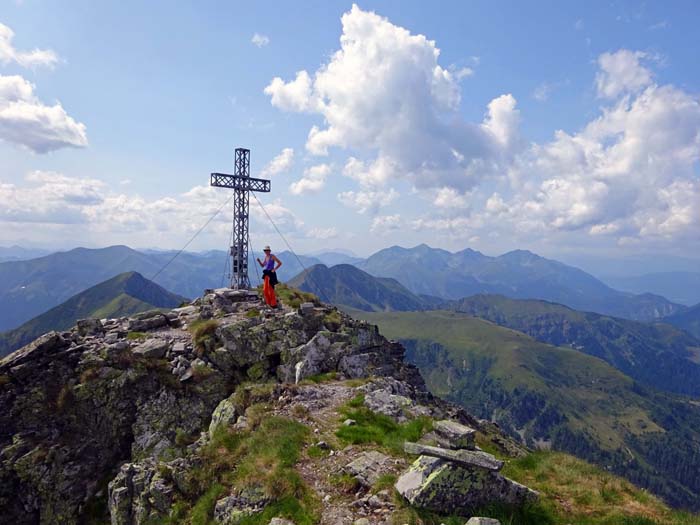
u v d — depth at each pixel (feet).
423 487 44.27
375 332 137.59
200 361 114.52
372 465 54.39
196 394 108.47
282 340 120.16
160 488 64.75
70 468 96.68
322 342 116.06
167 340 122.01
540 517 46.62
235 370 116.06
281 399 80.28
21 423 99.09
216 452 66.54
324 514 46.55
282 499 49.78
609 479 60.90
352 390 88.99
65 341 114.21
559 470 63.00
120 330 126.41
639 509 52.16
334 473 54.19
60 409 101.65
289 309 140.46
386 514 44.62
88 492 95.86
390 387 97.66
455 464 46.26
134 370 109.60
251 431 68.95
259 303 147.23
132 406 106.42
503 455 76.07
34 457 94.79
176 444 99.35
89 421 103.30
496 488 47.06
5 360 105.19
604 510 50.90
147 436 102.17
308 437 63.93
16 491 92.58
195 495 61.67
